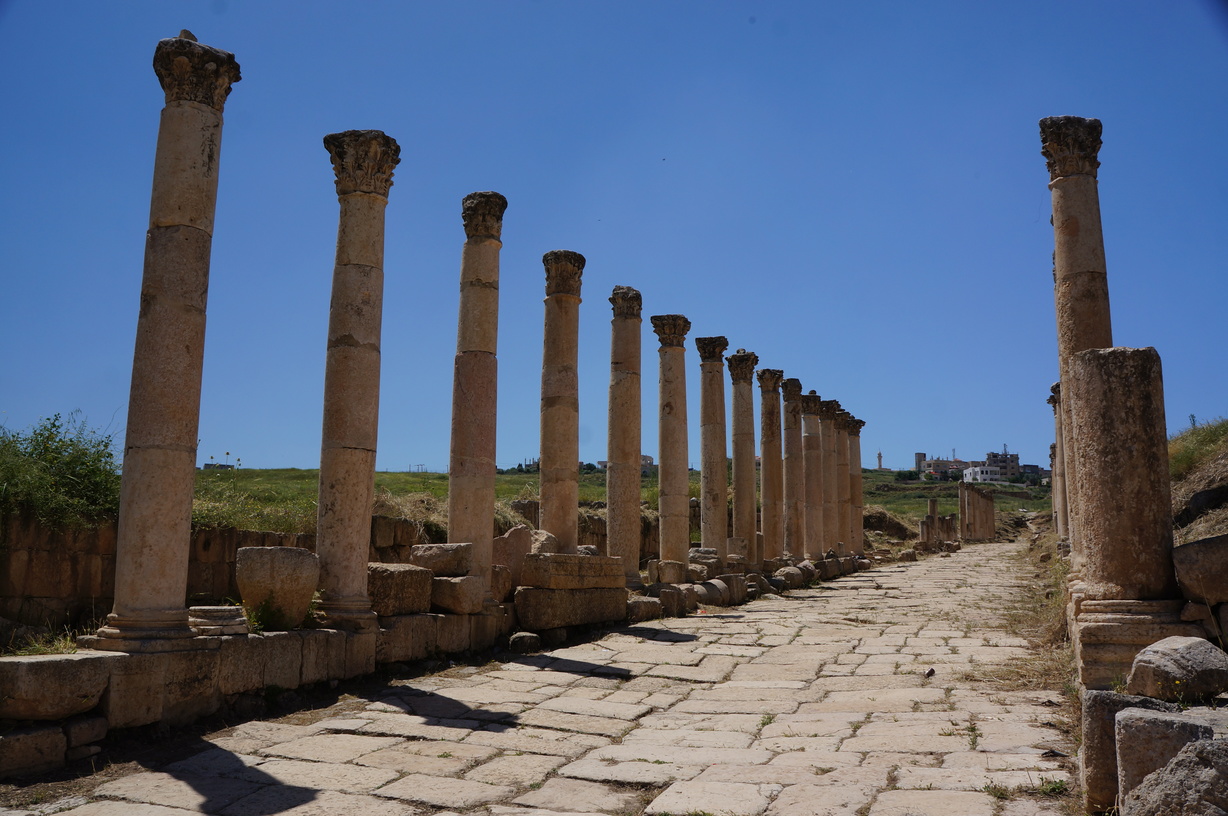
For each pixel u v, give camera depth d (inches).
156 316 379.6
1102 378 391.2
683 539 882.1
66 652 344.2
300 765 316.5
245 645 388.8
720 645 590.6
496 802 279.9
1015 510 4001.0
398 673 484.4
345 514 481.1
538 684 466.9
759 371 1240.8
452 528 594.6
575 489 728.3
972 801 259.9
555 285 736.3
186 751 331.3
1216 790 195.2
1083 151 508.7
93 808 269.6
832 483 1455.5
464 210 621.0
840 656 539.5
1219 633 354.6
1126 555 378.9
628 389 811.4
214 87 401.4
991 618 719.7
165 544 367.6
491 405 608.7
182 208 388.2
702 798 276.5
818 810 259.8
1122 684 346.0
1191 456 991.6
